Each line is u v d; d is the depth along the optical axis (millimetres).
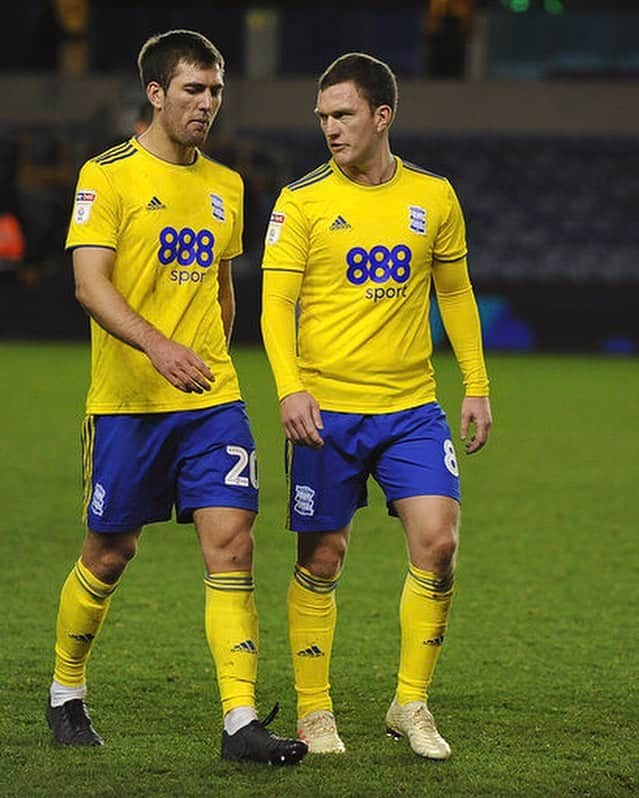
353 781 14078
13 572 25484
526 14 101312
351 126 14898
